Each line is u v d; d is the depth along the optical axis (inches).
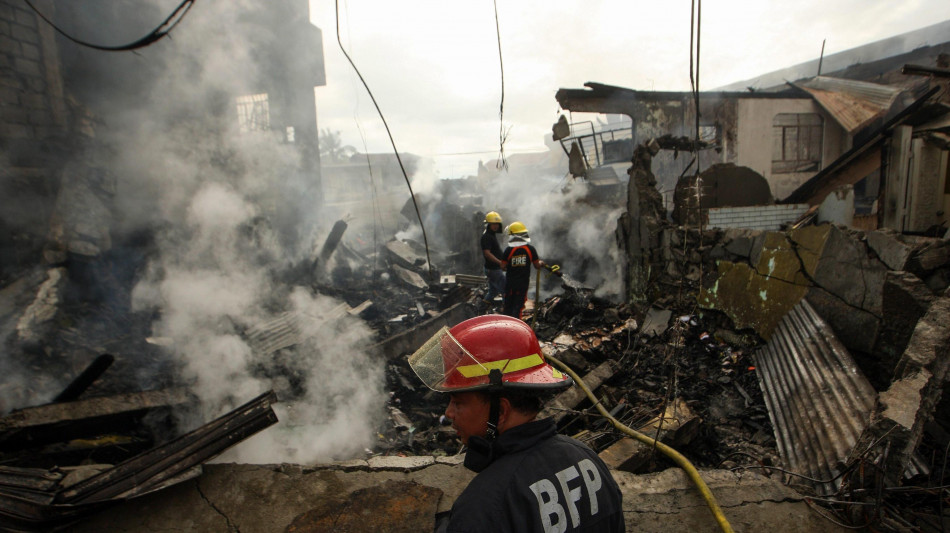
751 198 319.3
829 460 110.3
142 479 85.4
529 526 34.4
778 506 88.0
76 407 112.3
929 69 486.9
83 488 81.7
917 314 134.4
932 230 323.0
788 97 613.3
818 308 168.6
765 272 195.2
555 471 37.3
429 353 45.9
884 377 146.0
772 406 154.2
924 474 102.5
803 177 634.8
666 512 86.2
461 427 42.6
